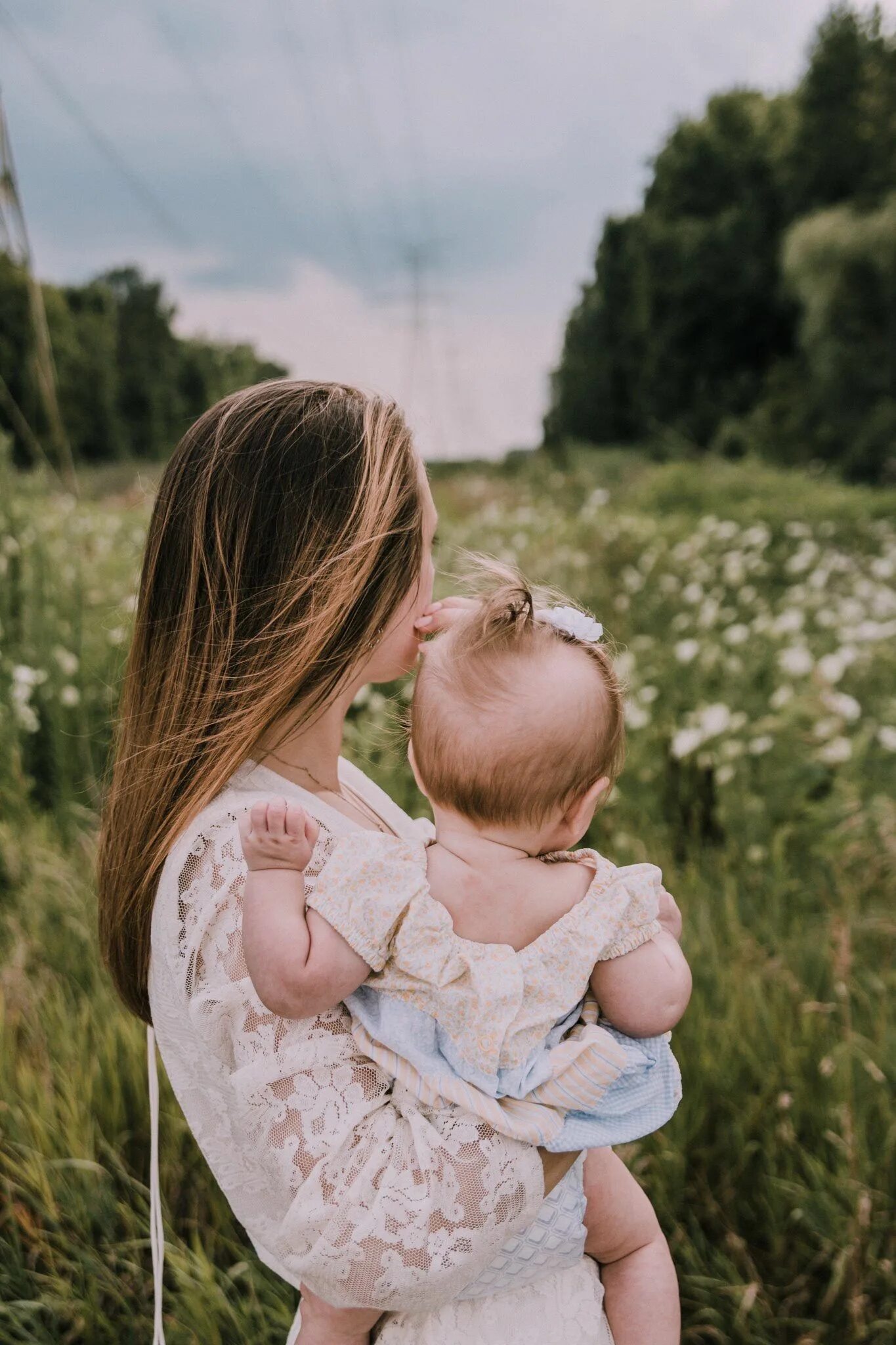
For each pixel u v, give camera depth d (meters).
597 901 1.20
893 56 27.42
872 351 23.58
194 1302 1.98
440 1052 1.11
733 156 31.94
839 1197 2.29
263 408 1.24
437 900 1.16
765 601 7.25
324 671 1.21
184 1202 2.32
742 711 4.70
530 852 1.23
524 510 10.29
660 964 1.21
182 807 1.20
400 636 1.30
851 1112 2.36
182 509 1.24
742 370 31.64
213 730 1.20
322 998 1.08
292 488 1.19
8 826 3.67
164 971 1.19
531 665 1.21
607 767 1.25
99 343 34.69
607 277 35.69
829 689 4.15
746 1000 2.82
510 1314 1.14
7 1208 2.24
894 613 6.51
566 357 40.41
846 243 23.42
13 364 7.59
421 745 1.25
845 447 23.72
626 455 27.47
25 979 2.85
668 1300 1.28
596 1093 1.12
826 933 3.16
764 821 3.88
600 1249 1.28
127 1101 2.47
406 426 1.28
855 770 3.90
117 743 1.31
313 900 1.11
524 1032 1.12
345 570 1.18
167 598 1.25
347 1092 1.07
